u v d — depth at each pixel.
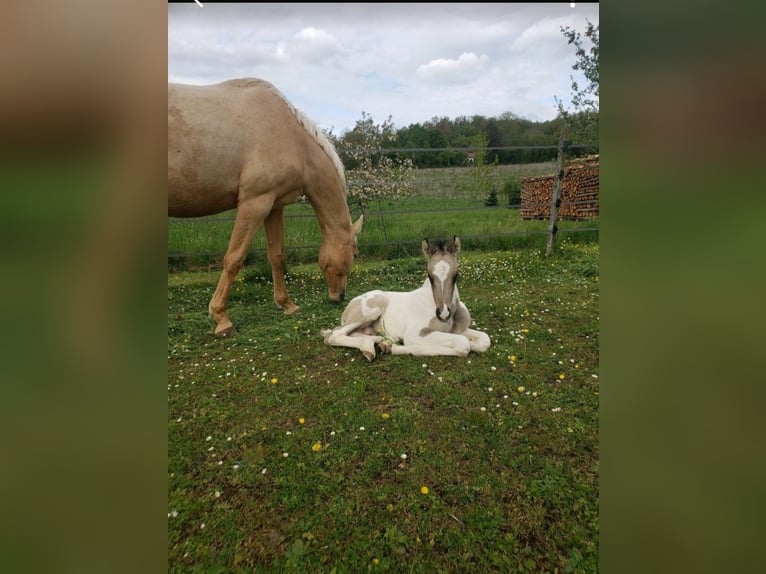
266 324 4.05
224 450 2.19
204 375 3.02
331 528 1.69
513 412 2.46
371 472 1.99
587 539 1.60
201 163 3.37
